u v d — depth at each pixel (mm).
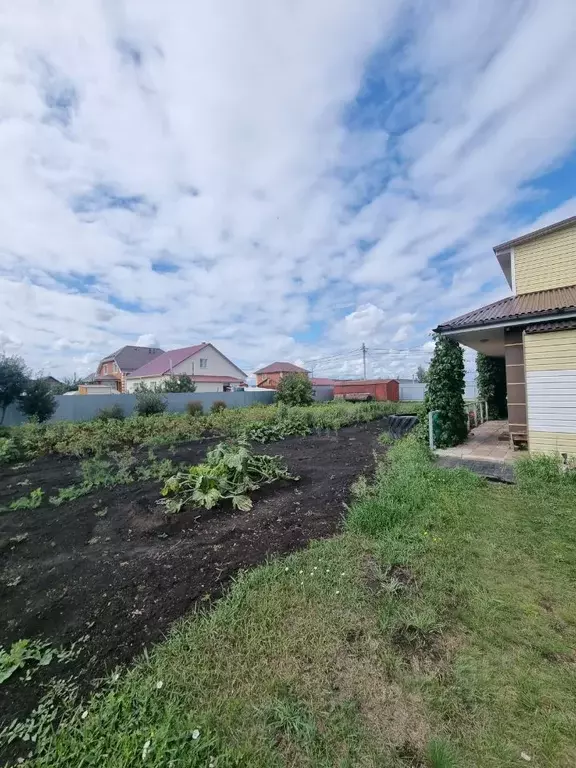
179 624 2207
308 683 1751
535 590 2453
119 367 35594
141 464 7105
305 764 1387
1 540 3574
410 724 1536
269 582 2609
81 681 1812
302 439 10156
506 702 1624
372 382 24906
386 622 2150
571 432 5273
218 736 1489
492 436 8234
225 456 5113
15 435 9633
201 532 3623
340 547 3127
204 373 32281
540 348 5535
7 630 2227
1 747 1472
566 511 3721
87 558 3160
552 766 1363
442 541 3150
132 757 1394
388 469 5641
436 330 6863
